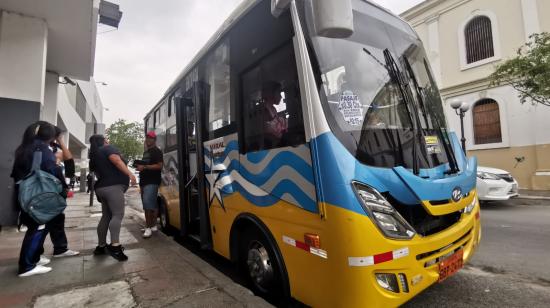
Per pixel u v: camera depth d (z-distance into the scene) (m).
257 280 3.38
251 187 3.33
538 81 9.97
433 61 15.98
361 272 2.22
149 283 3.67
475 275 4.06
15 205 4.05
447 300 3.38
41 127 4.13
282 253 2.90
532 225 6.78
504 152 13.48
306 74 2.66
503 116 13.48
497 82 12.15
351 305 2.23
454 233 2.82
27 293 3.43
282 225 2.88
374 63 3.11
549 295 3.47
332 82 2.71
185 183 5.34
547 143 12.22
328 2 2.35
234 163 3.69
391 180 2.51
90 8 7.62
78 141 25.19
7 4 7.37
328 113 2.56
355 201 2.29
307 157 2.62
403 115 3.05
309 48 2.73
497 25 13.73
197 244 6.07
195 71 5.12
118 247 4.57
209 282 3.68
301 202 2.66
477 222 3.34
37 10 7.65
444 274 2.71
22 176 4.02
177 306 3.10
